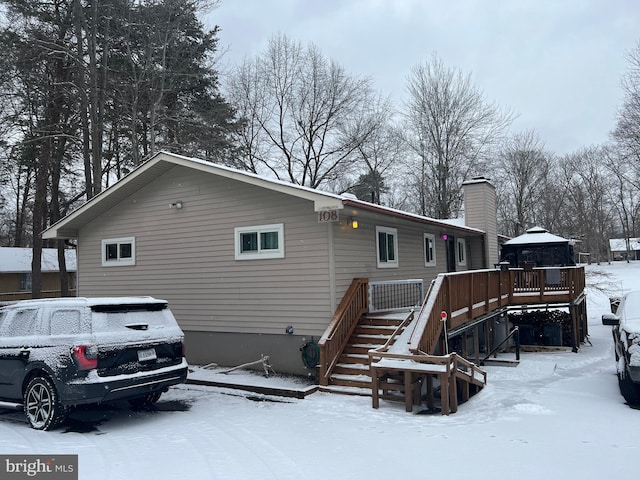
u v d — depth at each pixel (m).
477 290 11.18
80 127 20.31
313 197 8.98
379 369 7.35
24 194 31.38
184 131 23.05
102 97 19.12
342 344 9.30
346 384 8.62
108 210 12.83
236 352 10.62
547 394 8.05
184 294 11.48
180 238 11.62
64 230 13.16
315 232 9.80
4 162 21.25
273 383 8.97
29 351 6.74
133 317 7.01
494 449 5.20
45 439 5.97
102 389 6.21
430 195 34.41
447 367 6.91
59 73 19.80
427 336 8.02
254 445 5.55
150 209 12.12
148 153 22.47
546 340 14.55
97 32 20.28
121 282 12.51
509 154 43.91
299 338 9.85
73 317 6.62
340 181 33.25
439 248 15.97
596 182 49.56
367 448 5.36
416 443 5.50
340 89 31.95
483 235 18.67
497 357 12.62
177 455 5.23
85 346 6.28
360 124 32.25
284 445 5.54
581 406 7.19
